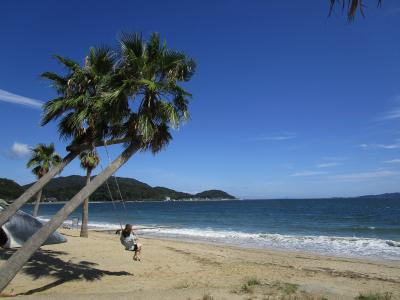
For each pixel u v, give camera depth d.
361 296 9.67
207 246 21.86
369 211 74.62
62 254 15.79
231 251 19.84
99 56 11.03
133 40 10.27
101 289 10.29
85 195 9.02
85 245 19.00
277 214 70.75
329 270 14.74
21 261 8.09
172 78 10.37
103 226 42.16
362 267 15.54
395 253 19.81
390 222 46.50
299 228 39.38
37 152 26.25
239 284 11.41
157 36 10.26
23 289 9.95
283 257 18.06
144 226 42.12
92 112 10.73
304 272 14.12
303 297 9.21
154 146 10.98
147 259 15.71
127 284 11.00
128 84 9.89
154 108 10.30
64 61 11.31
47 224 8.47
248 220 54.62
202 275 12.85
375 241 24.81
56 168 11.43
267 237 28.23
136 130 10.22
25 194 11.02
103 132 11.66
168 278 12.16
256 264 15.71
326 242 24.81
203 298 8.70
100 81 10.88
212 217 64.12
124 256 16.06
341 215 63.22
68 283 10.81
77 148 11.41
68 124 11.40
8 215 10.77
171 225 45.12
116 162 9.75
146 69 10.10
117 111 10.37
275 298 9.00
